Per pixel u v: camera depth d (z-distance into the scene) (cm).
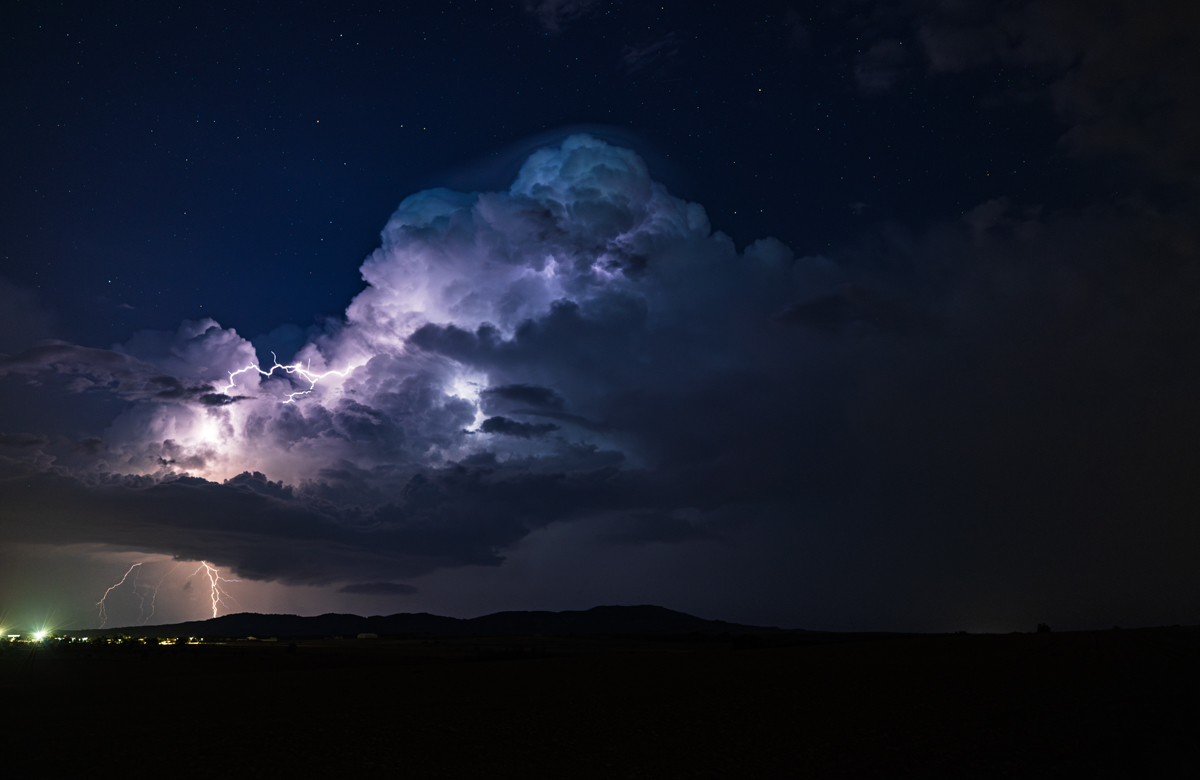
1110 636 6369
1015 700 2742
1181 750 1772
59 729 2695
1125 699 2627
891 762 1816
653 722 2616
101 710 3359
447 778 1800
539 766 1916
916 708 2684
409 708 3228
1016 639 6581
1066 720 2258
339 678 5322
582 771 1847
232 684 4925
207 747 2262
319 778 1817
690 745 2155
